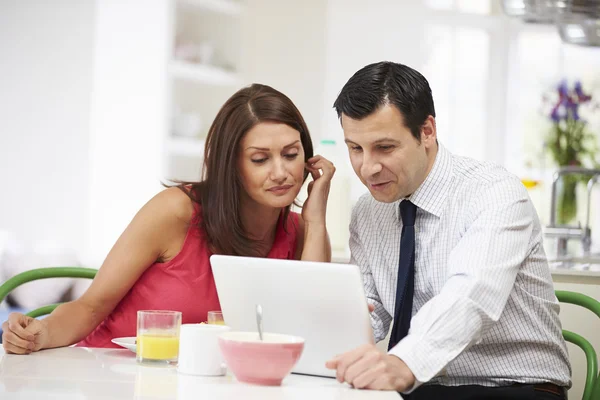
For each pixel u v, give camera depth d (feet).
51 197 18.90
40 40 18.85
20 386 4.99
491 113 21.93
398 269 7.25
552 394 6.89
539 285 7.05
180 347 5.73
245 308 6.02
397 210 7.63
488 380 6.97
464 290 5.83
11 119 18.99
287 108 7.39
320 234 8.00
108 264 7.41
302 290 5.71
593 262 11.34
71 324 6.97
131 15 18.76
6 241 18.71
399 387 5.34
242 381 5.42
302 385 5.43
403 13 21.40
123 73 18.81
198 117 19.76
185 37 20.16
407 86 6.68
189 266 7.64
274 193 7.36
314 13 21.36
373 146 6.73
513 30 21.89
